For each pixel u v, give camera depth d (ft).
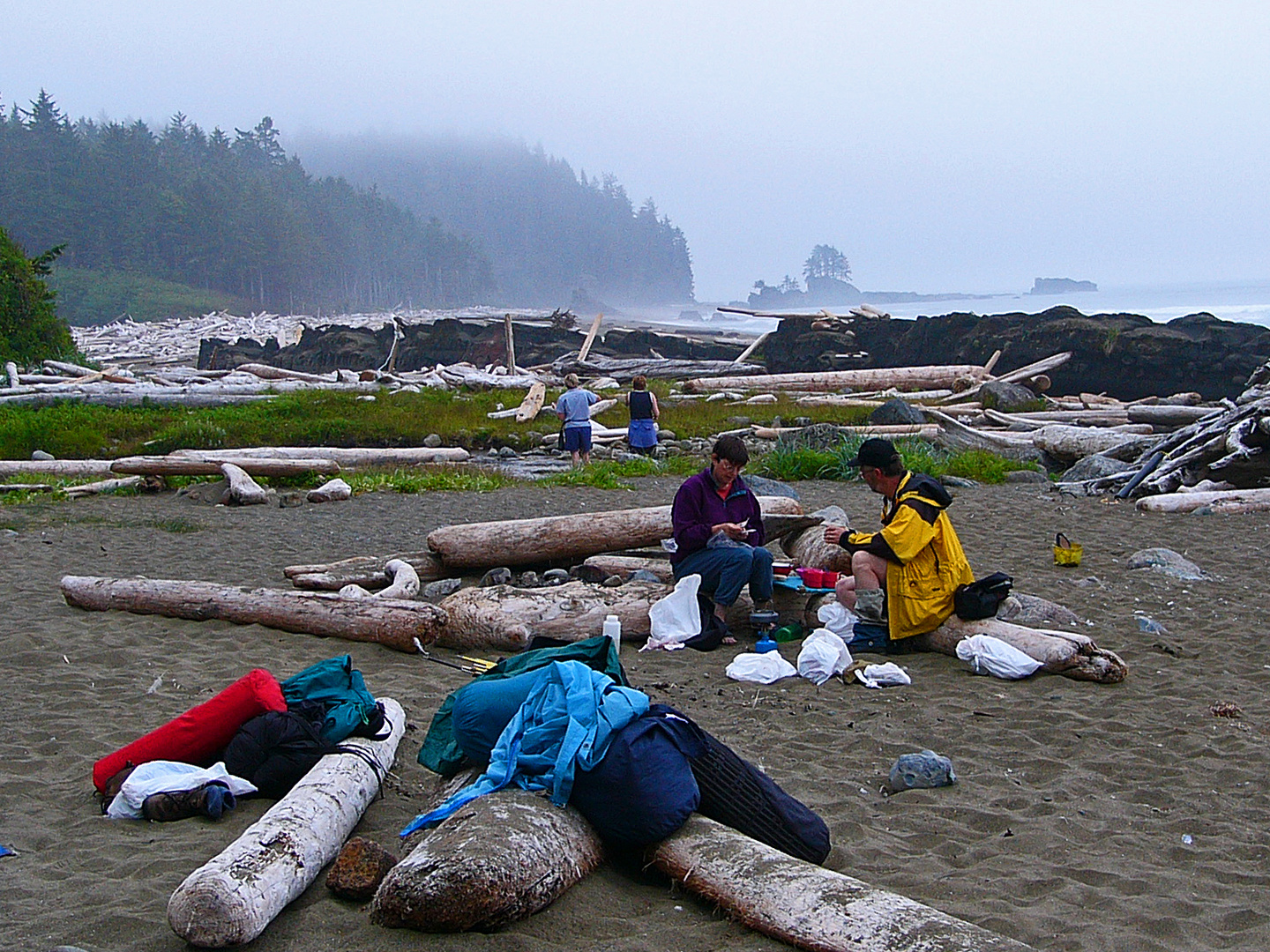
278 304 518.78
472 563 29.91
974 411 86.53
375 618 24.16
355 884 12.11
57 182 506.07
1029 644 22.29
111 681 21.21
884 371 110.01
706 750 13.80
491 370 134.21
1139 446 55.16
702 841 12.79
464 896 11.08
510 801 12.72
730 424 79.05
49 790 15.78
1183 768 17.33
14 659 22.54
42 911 11.89
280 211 542.16
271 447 65.62
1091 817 15.42
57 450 63.82
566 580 29.17
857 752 18.03
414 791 15.80
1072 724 19.27
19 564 33.04
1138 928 12.14
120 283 464.65
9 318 108.06
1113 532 38.63
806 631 25.20
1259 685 21.75
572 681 13.83
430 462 63.77
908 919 10.80
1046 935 11.88
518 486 54.03
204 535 39.24
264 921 11.32
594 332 149.89
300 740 15.42
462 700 14.48
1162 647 24.07
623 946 11.19
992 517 42.16
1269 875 13.66
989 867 13.76
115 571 32.50
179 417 74.23
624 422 80.79
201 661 22.75
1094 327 111.45
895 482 23.98
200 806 14.58
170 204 506.07
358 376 109.60
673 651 23.97
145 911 11.86
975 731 18.95
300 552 36.09
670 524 29.84
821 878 11.76
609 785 12.85
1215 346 105.60
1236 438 47.26
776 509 29.89
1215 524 40.47
